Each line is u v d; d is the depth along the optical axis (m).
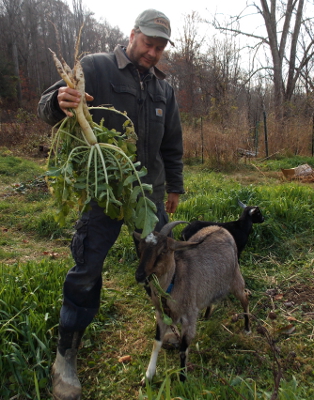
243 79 20.97
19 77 33.94
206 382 2.76
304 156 12.50
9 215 6.39
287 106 15.10
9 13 34.62
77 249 2.54
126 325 3.50
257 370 2.97
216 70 23.06
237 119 12.66
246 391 2.52
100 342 3.27
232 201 6.10
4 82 29.97
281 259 4.84
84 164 2.25
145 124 2.78
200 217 5.71
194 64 27.41
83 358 3.06
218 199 6.14
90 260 2.52
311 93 14.92
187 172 10.27
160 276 2.77
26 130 16.05
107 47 26.08
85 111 2.21
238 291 3.59
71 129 2.28
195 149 12.53
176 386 2.61
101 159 2.14
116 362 3.04
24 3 33.22
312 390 2.73
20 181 8.91
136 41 2.65
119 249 4.90
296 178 9.06
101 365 3.00
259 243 5.18
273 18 17.56
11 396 2.63
